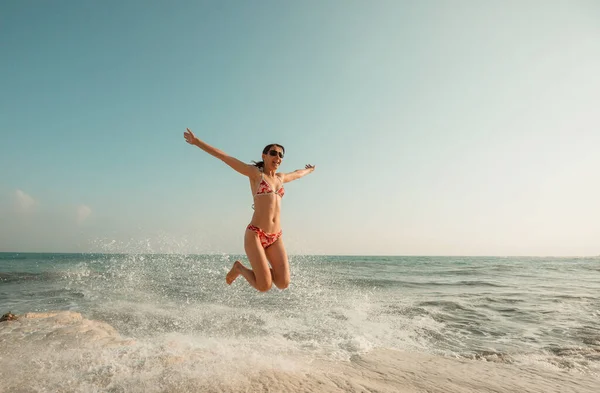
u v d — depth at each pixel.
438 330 7.61
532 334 7.36
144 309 9.01
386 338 6.92
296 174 4.87
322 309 9.46
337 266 33.09
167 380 3.75
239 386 3.71
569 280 19.48
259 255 4.11
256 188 4.34
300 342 6.39
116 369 4.04
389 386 4.27
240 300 10.61
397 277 20.16
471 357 5.86
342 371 4.76
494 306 10.26
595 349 6.29
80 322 6.65
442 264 43.47
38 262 33.78
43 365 4.18
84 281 14.25
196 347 5.31
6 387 3.54
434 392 4.21
